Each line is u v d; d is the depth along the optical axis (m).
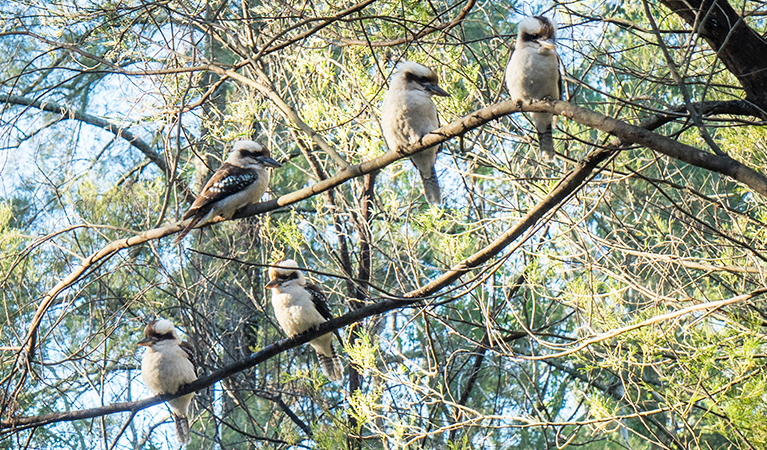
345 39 9.77
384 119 10.16
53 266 14.23
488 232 13.32
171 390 11.34
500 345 10.23
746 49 7.96
